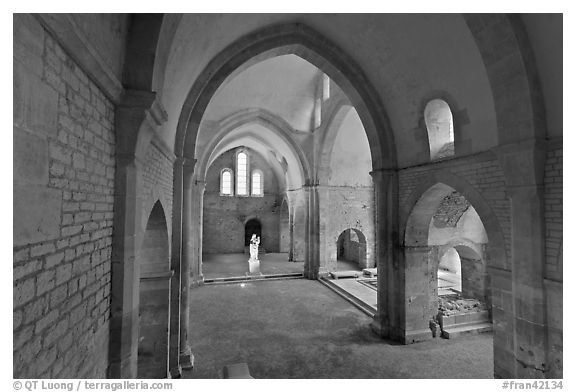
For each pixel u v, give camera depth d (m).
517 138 5.16
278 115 15.53
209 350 8.29
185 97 6.88
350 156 16.62
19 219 1.78
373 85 8.71
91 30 2.59
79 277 2.62
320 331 9.59
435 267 9.55
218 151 17.42
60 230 2.28
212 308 11.71
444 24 5.98
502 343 5.88
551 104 4.87
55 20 2.00
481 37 5.33
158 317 6.30
